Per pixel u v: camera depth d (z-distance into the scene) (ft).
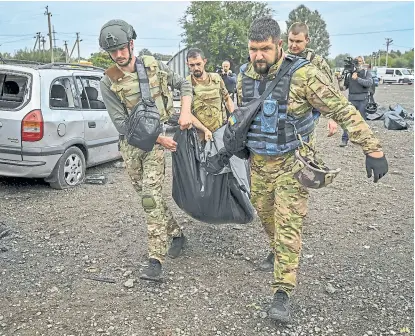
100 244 14.82
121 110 12.00
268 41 9.64
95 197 19.70
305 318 10.72
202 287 12.03
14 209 18.06
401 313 10.95
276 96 10.03
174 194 13.55
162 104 12.13
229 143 10.71
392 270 13.12
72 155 20.99
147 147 11.46
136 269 13.02
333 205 18.84
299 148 10.12
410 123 46.52
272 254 13.01
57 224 16.49
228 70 30.96
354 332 10.21
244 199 13.12
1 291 11.76
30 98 19.22
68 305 11.14
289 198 10.36
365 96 33.32
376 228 16.31
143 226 16.40
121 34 11.13
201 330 10.19
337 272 12.98
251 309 11.05
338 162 27.12
